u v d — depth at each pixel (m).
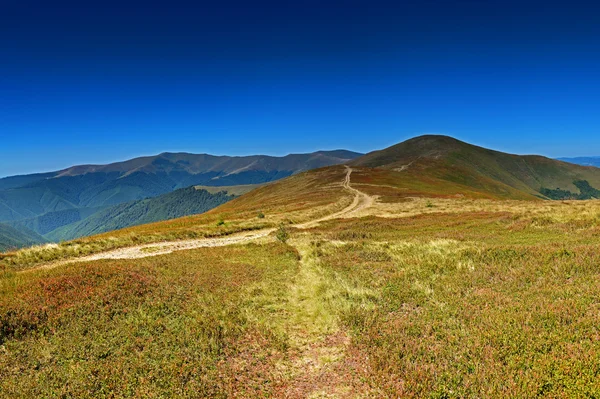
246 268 19.61
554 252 16.38
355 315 11.44
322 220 48.91
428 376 7.63
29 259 24.45
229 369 8.91
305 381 8.38
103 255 27.30
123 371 8.52
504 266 15.39
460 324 9.98
